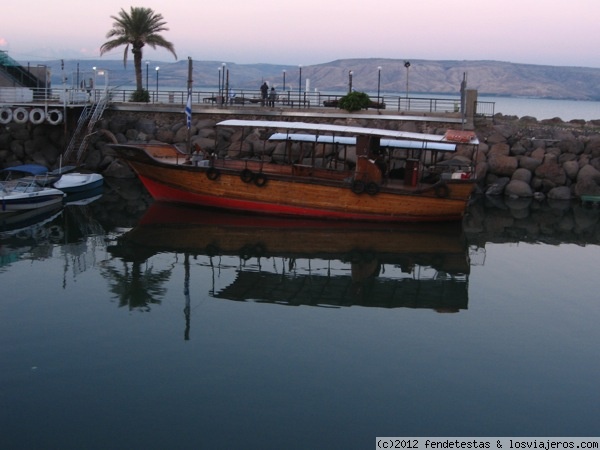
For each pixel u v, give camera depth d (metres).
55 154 40.22
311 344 15.89
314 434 11.84
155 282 20.61
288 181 29.19
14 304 18.20
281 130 38.22
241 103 46.81
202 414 12.46
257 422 12.20
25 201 30.52
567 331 17.12
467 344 16.12
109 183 39.22
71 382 13.62
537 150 39.44
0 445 11.28
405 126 40.44
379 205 29.12
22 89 40.44
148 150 31.97
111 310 17.94
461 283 21.41
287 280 21.28
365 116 41.22
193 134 40.84
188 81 32.41
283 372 14.30
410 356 15.31
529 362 15.12
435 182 30.95
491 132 41.16
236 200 30.09
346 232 28.16
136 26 46.69
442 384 13.93
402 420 12.41
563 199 37.59
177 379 13.85
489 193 38.56
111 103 42.75
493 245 26.91
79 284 20.19
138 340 15.87
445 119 40.97
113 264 22.61
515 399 13.34
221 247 25.23
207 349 15.45
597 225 31.52
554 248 26.59
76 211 31.59
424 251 25.48
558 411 12.89
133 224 28.81
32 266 22.05
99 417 12.27
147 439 11.55
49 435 11.62
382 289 20.58
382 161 30.41
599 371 14.71
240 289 20.14
